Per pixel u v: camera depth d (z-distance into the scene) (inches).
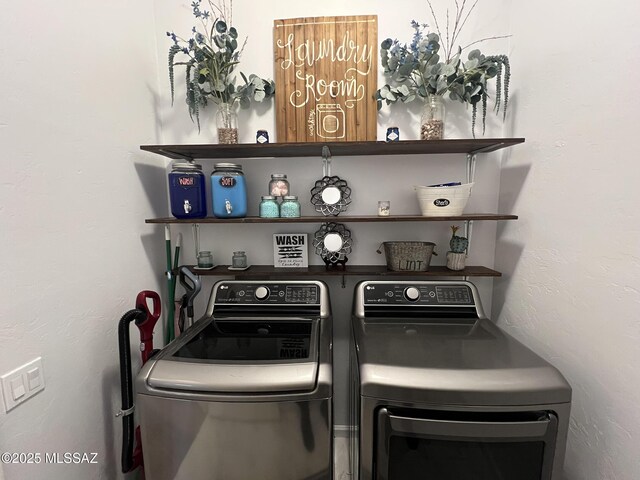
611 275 33.4
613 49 32.8
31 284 31.1
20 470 29.7
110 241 43.1
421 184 56.6
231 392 31.9
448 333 41.8
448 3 52.2
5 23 28.6
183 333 43.0
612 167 33.2
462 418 31.2
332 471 34.1
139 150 50.2
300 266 57.2
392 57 49.5
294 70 53.7
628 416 31.6
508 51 51.9
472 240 57.7
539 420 30.4
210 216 57.4
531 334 47.0
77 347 37.0
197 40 49.6
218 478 33.6
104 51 41.9
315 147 47.8
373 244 58.5
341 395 61.4
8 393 28.5
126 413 40.5
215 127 56.4
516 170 50.4
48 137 33.1
